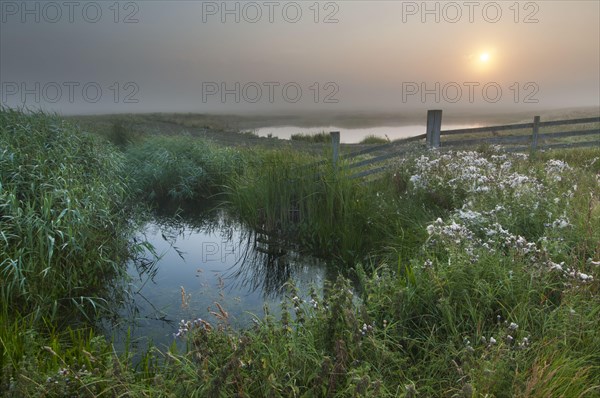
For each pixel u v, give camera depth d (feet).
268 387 8.22
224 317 10.84
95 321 15.02
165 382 9.34
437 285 12.05
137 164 39.14
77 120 28.55
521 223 16.83
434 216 20.43
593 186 20.21
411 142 31.63
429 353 10.52
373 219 21.74
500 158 27.02
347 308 10.19
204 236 25.99
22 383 8.24
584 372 8.67
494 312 11.48
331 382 8.63
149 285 18.44
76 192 20.13
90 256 17.79
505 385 8.46
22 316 13.83
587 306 10.63
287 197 24.89
